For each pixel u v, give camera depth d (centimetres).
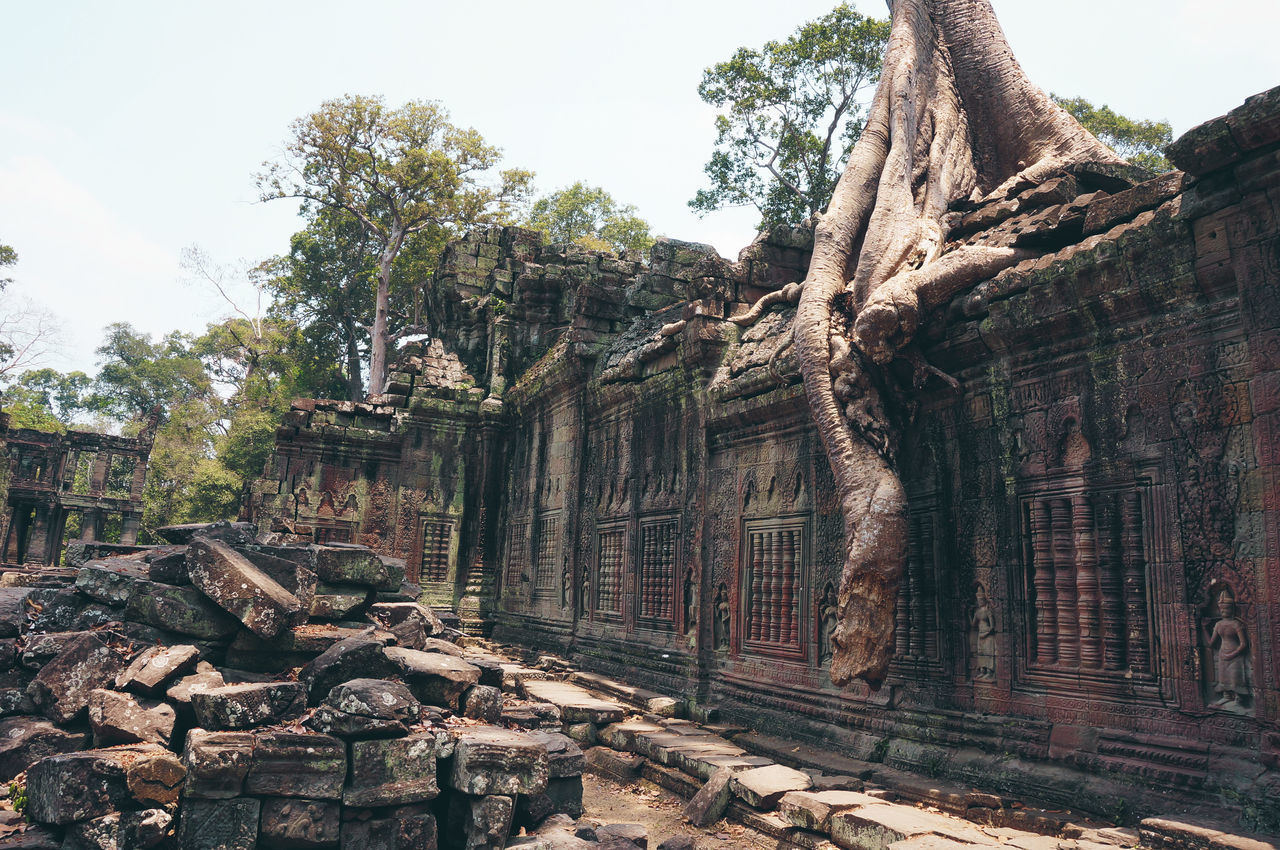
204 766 607
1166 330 755
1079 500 814
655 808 930
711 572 1362
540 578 2014
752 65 2936
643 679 1457
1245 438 685
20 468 3644
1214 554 696
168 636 793
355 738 658
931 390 994
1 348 5150
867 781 895
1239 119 660
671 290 1980
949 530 961
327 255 4266
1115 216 821
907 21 1238
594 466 1816
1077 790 748
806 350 1027
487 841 655
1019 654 857
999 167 1206
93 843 593
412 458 2305
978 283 936
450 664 820
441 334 2759
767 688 1194
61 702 704
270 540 1281
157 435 4800
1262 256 668
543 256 2538
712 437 1402
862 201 1130
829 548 1110
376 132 3684
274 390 4712
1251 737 653
